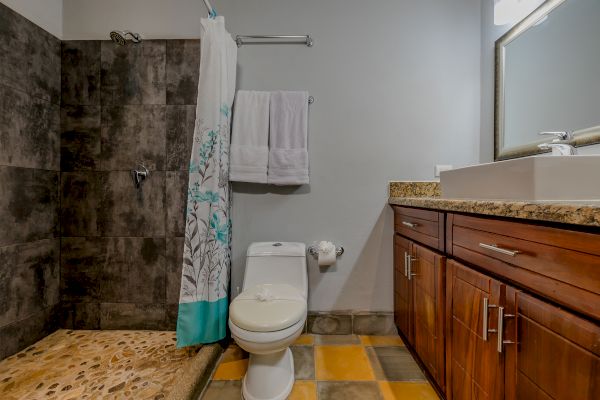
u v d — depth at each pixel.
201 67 1.47
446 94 1.72
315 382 1.29
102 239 1.73
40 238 1.61
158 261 1.74
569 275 0.59
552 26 1.26
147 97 1.71
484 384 0.83
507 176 0.87
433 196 1.67
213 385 1.28
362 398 1.19
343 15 1.72
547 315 0.63
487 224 0.85
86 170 1.73
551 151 1.21
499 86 1.56
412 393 1.22
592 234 0.54
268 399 1.15
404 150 1.73
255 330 1.07
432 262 1.15
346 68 1.72
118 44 1.70
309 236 1.73
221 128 1.51
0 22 1.39
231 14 1.72
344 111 1.73
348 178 1.73
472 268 0.92
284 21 1.72
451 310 1.02
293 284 1.54
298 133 1.63
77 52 1.71
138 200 1.73
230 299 1.73
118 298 1.74
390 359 1.46
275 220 1.73
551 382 0.62
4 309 1.44
